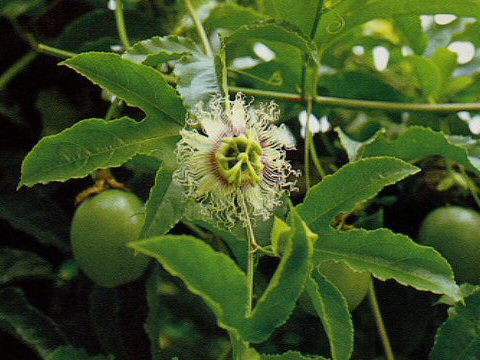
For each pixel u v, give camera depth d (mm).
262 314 243
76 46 483
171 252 217
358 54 574
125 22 492
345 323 296
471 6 450
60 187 448
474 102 572
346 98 545
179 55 368
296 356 268
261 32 368
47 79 468
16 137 458
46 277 440
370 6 453
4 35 463
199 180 336
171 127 351
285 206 366
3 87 460
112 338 437
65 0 483
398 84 571
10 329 411
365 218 454
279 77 534
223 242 443
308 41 376
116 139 339
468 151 442
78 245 397
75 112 469
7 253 430
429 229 462
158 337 430
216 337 511
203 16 509
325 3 441
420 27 546
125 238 392
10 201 437
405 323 480
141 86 346
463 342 404
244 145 343
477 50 573
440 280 307
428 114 530
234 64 540
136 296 443
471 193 482
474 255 449
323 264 399
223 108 356
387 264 315
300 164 509
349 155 423
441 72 558
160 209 333
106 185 412
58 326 417
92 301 438
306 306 406
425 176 485
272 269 466
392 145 426
